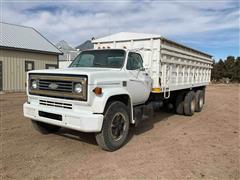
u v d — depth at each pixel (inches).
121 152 190.7
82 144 206.8
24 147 194.4
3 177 141.4
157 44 258.1
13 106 404.2
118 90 192.5
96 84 173.0
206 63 467.2
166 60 279.3
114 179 144.2
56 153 183.6
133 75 222.2
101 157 178.4
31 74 200.8
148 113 253.0
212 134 256.2
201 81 445.7
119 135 198.8
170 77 301.0
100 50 240.8
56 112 179.3
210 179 148.3
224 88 1262.3
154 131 263.6
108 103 187.5
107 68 213.6
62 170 154.0
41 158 172.6
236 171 160.9
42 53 761.0
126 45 279.7
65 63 1069.1
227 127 293.1
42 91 191.3
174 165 167.8
